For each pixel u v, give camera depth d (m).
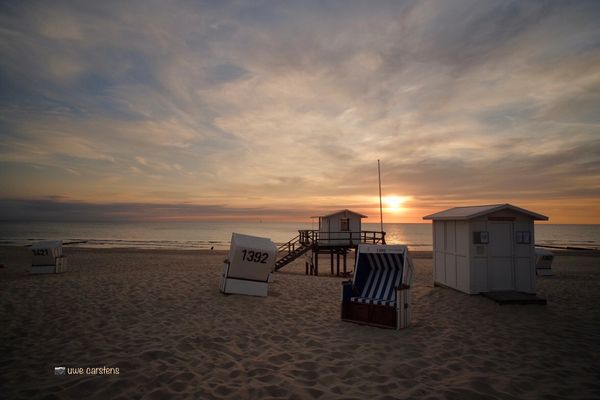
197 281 12.25
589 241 78.06
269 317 8.02
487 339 6.52
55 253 15.63
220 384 4.53
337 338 6.57
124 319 7.48
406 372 5.01
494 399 4.21
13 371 4.83
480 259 10.21
